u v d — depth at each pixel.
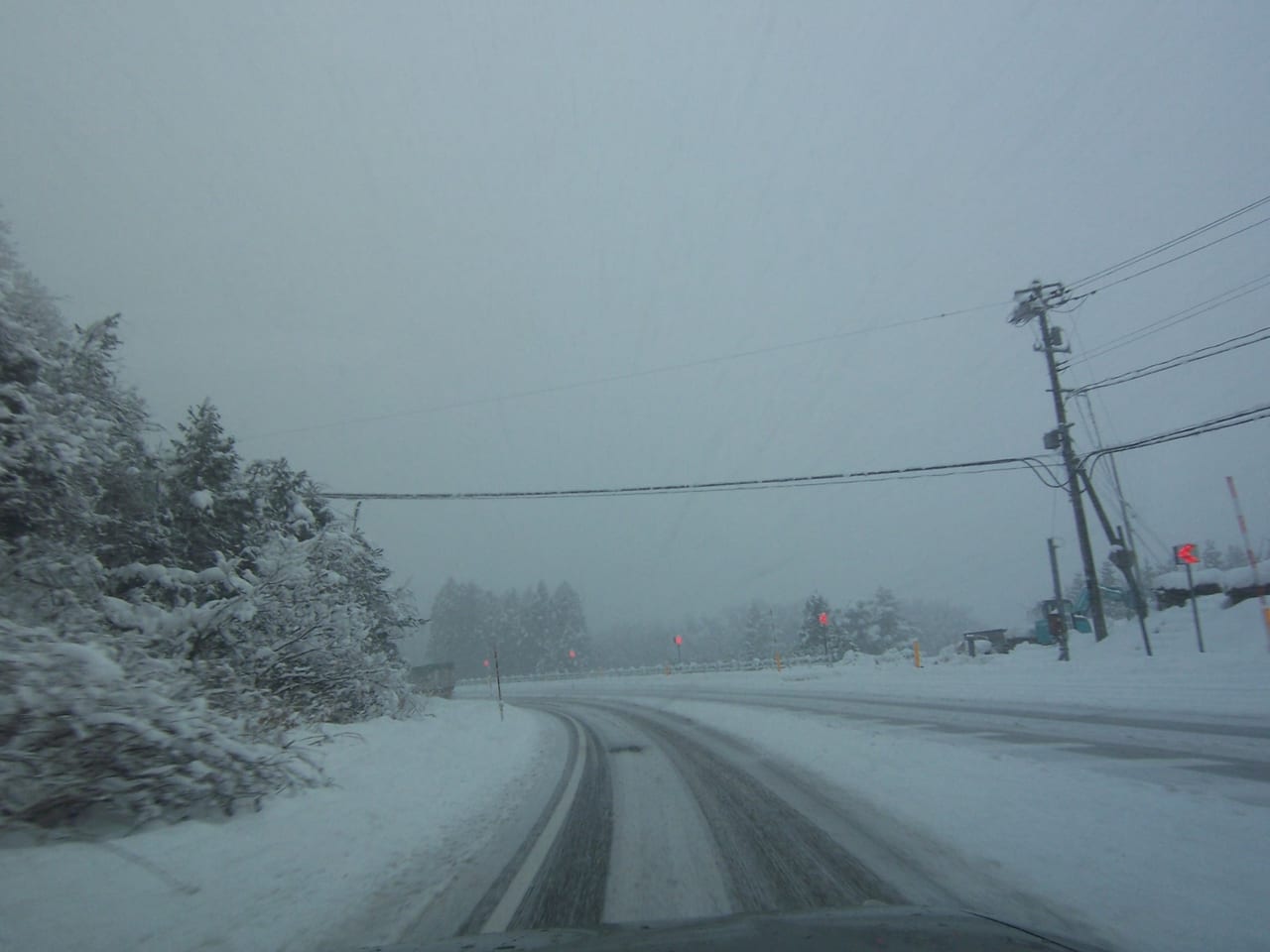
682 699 26.27
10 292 11.28
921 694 19.27
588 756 13.26
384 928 4.86
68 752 5.84
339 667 15.27
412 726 15.68
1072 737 10.74
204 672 9.83
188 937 4.48
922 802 7.54
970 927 3.73
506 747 14.66
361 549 18.80
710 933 3.78
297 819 7.02
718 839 6.83
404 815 7.92
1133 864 5.18
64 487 10.64
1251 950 3.84
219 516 17.00
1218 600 26.12
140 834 5.89
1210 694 13.91
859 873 5.56
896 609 68.25
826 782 9.14
